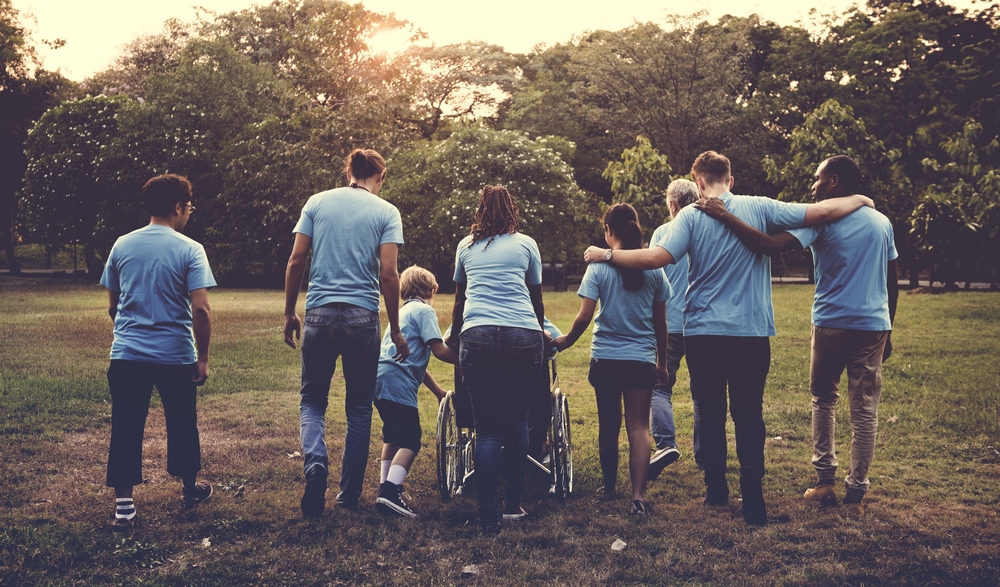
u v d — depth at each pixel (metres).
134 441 3.91
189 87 30.70
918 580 3.23
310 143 20.72
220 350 10.77
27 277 37.53
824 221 4.10
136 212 31.09
